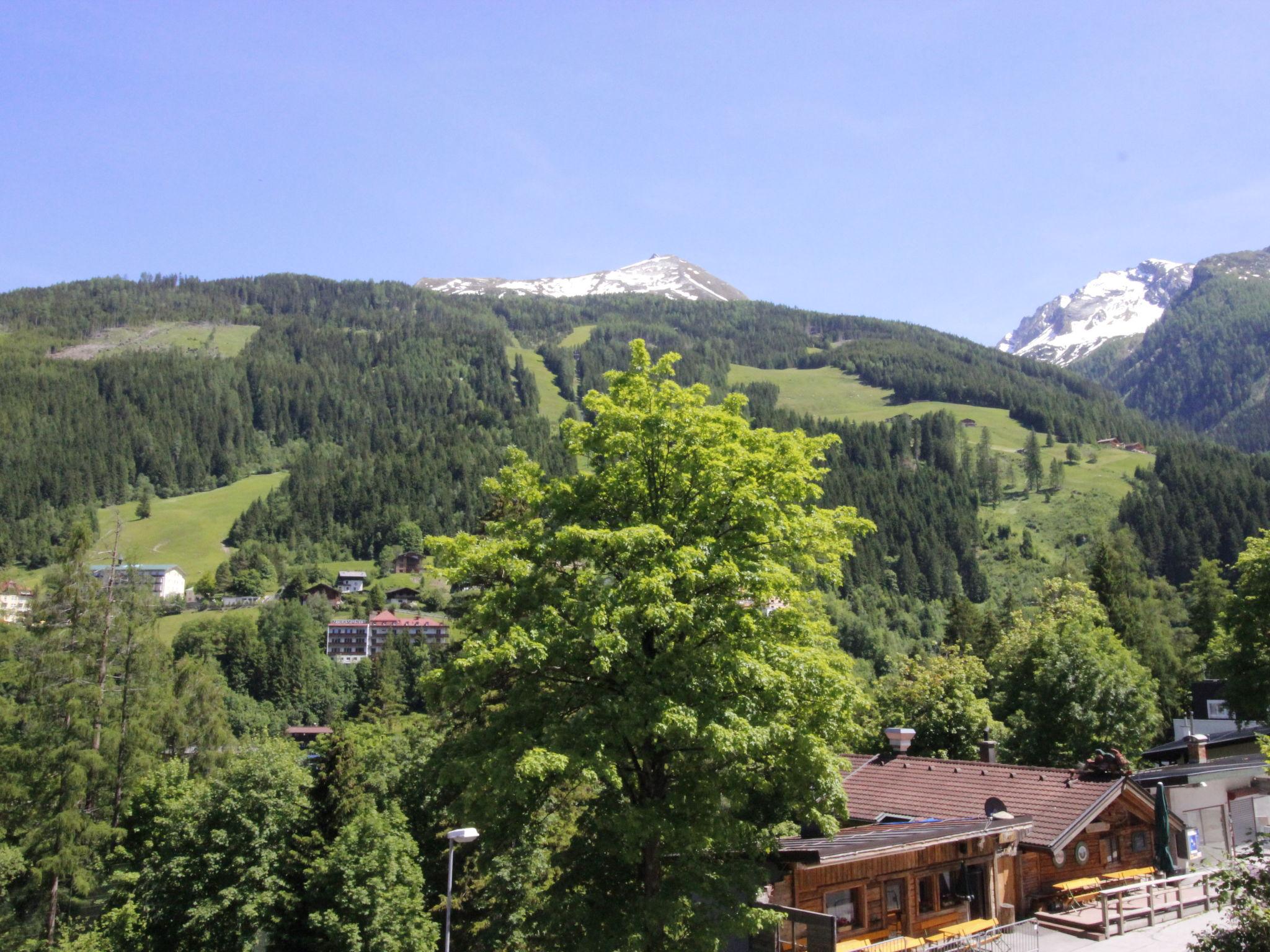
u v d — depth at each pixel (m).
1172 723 61.25
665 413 21.22
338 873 28.67
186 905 30.83
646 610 17.73
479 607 19.66
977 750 37.62
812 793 19.23
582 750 17.59
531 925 19.72
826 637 22.06
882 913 21.22
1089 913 22.14
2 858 42.62
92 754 42.22
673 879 18.70
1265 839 15.30
